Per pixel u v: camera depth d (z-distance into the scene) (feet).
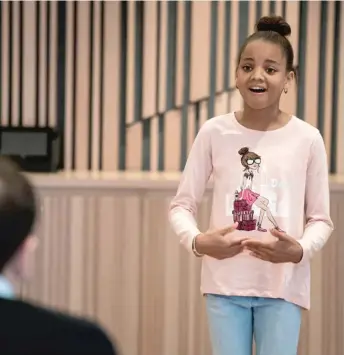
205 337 27.96
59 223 27.45
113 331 27.91
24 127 28.76
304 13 30.07
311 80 30.25
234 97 30.25
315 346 27.94
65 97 30.27
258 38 19.54
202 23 30.07
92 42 30.14
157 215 27.45
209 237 18.90
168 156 30.48
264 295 19.24
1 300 9.65
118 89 30.25
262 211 19.13
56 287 27.71
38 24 30.09
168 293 27.78
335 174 30.35
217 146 19.76
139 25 30.07
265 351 19.51
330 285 27.66
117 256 27.61
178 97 30.27
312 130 19.72
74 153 30.40
